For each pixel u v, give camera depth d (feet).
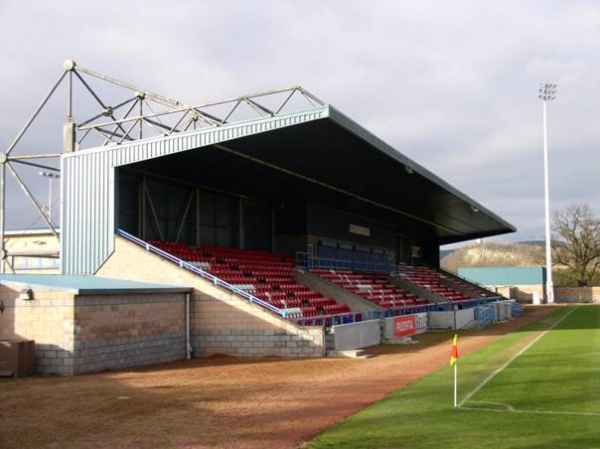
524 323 124.98
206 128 73.46
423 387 46.96
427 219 163.53
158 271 75.31
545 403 39.93
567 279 298.97
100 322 59.21
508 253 475.31
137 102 90.07
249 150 80.74
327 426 34.47
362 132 76.13
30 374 55.57
